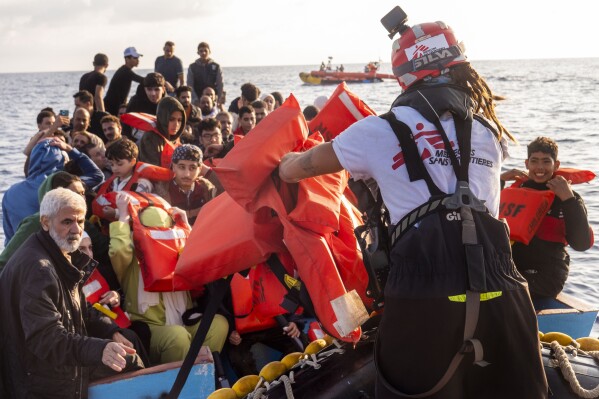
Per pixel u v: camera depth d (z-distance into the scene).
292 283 3.19
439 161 2.31
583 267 8.03
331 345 3.29
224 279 3.38
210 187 5.53
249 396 3.20
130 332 4.02
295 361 3.35
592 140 19.92
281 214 2.89
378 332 2.42
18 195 6.09
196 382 3.72
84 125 8.73
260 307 3.71
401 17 2.55
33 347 3.48
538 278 4.79
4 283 3.64
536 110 32.25
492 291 2.24
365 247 2.67
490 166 2.38
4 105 61.38
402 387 2.31
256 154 2.86
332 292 2.81
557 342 3.00
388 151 2.34
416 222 2.28
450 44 2.46
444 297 2.22
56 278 3.59
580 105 35.69
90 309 4.02
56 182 4.91
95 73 11.38
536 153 4.90
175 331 4.23
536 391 2.33
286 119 2.94
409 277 2.27
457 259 2.23
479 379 2.35
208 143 7.88
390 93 58.38
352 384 3.05
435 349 2.24
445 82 2.43
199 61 13.06
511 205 4.79
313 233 2.90
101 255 4.66
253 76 185.88
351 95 4.28
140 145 6.44
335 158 2.44
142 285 4.34
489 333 2.27
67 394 3.60
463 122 2.37
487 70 146.38
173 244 4.25
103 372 3.71
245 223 3.34
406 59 2.47
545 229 4.80
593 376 2.84
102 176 6.65
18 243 4.50
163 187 5.38
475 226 2.26
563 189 4.68
